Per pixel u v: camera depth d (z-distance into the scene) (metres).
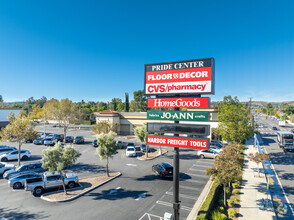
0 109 57.69
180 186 18.64
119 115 59.91
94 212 13.80
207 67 11.69
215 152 29.78
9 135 25.77
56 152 17.03
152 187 18.64
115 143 22.14
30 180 17.20
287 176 22.27
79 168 25.25
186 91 12.16
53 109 49.19
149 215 13.36
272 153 34.94
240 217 13.41
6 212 13.87
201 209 12.95
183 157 31.62
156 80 13.12
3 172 22.44
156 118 12.84
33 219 12.90
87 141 48.22
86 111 75.44
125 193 17.22
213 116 43.28
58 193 17.12
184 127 12.01
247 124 32.31
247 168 25.47
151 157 31.19
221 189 17.92
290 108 125.81
